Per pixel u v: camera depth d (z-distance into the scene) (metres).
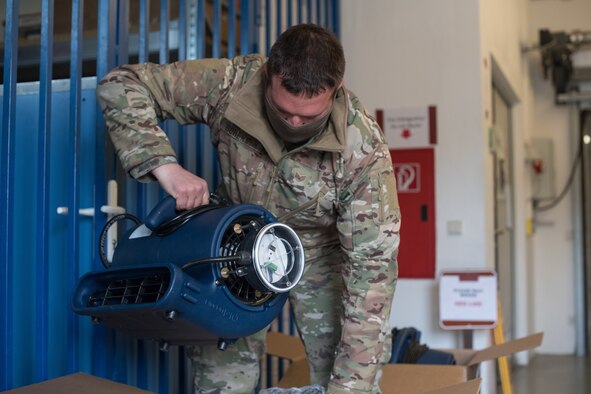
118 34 2.07
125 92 1.52
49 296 2.08
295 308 1.97
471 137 3.83
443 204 3.85
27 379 2.05
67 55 2.41
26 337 2.05
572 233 6.59
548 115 6.65
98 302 1.45
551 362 6.15
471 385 1.65
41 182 1.78
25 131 2.09
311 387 1.66
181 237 1.42
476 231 3.80
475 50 3.86
